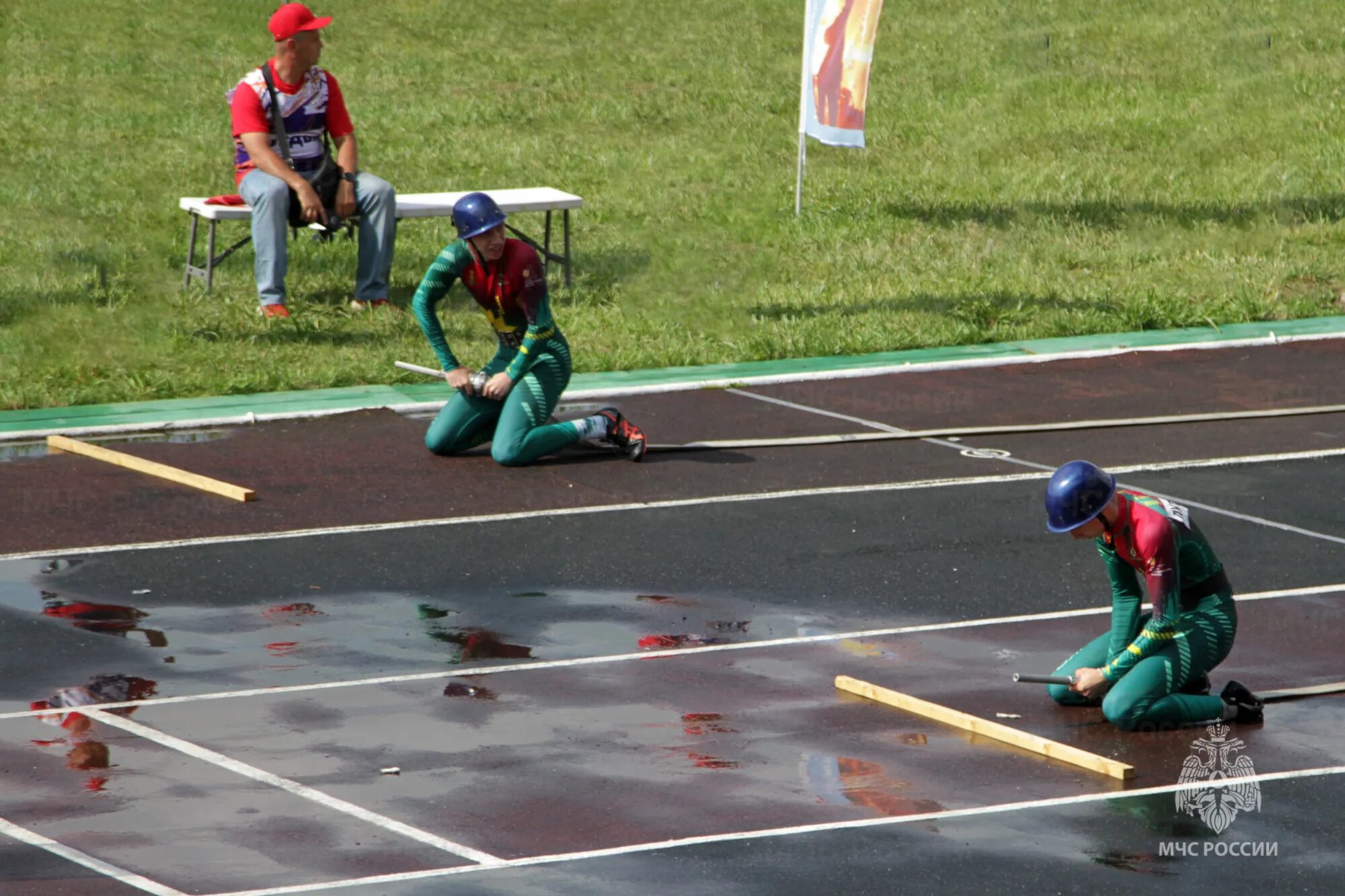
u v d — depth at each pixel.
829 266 68.81
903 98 103.94
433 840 23.48
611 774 25.75
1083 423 48.50
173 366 52.72
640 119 98.88
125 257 66.31
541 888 22.08
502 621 32.78
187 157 86.94
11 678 29.52
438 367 53.38
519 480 42.88
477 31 120.44
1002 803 24.80
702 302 62.75
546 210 63.94
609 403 50.81
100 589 34.44
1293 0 123.94
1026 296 63.50
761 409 50.22
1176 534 27.02
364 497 41.22
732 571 35.97
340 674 29.94
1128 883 22.30
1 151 86.69
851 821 24.17
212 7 122.06
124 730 27.30
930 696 29.20
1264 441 47.03
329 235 58.78
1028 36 118.50
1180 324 61.12
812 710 28.47
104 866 22.61
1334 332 60.00
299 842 23.39
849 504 41.03
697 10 128.25
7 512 39.62
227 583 34.94
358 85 105.62
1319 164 87.56
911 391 52.44
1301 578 35.72
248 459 44.38
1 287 60.97
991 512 40.50
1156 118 97.88
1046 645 31.69
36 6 119.06
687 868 22.66
